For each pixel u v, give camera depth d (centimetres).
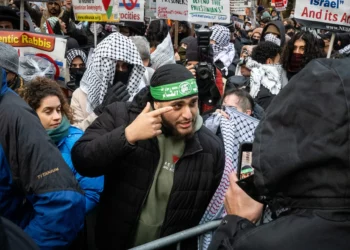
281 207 123
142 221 223
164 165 223
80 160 219
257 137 120
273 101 122
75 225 203
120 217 226
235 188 136
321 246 111
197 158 228
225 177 247
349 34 741
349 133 108
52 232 196
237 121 287
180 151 225
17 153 194
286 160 112
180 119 217
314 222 112
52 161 197
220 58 613
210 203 243
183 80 215
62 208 196
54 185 195
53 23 738
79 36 773
